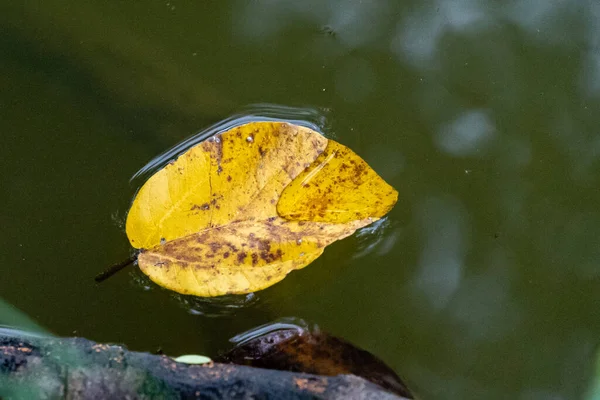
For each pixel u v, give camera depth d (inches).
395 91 51.3
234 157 48.8
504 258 49.6
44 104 50.8
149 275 48.4
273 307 48.8
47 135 50.4
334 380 46.9
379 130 50.8
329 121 50.9
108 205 49.7
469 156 50.6
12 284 48.9
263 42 51.9
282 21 52.2
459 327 49.0
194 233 48.7
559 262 49.7
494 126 51.0
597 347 48.9
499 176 50.5
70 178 49.9
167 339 48.4
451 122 51.0
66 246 49.3
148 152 50.3
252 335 48.4
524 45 52.1
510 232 49.9
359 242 49.6
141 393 46.5
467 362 48.7
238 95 51.0
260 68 51.4
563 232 49.9
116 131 50.6
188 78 51.1
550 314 49.2
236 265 48.5
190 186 48.8
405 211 49.9
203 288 48.4
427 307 49.1
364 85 51.4
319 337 48.3
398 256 49.5
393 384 47.8
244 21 52.1
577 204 50.3
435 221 49.9
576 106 51.3
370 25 52.2
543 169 50.6
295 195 48.9
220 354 48.0
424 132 50.9
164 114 50.7
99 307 48.7
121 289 48.9
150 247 48.6
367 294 49.1
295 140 48.9
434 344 48.8
